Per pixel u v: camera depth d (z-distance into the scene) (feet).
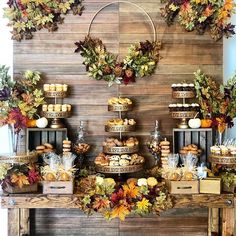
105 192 9.27
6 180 9.41
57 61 10.58
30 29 10.44
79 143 10.40
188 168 9.64
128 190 9.30
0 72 9.99
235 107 10.19
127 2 10.62
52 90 10.13
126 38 10.62
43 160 10.24
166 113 10.73
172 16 10.55
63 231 10.87
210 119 10.26
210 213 10.85
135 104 10.71
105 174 10.44
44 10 10.31
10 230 9.64
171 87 10.61
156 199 9.28
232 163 9.45
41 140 10.62
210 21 10.46
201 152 10.62
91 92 10.66
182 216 10.99
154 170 10.34
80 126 10.54
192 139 10.74
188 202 9.41
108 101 10.44
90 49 10.44
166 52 10.68
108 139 10.18
